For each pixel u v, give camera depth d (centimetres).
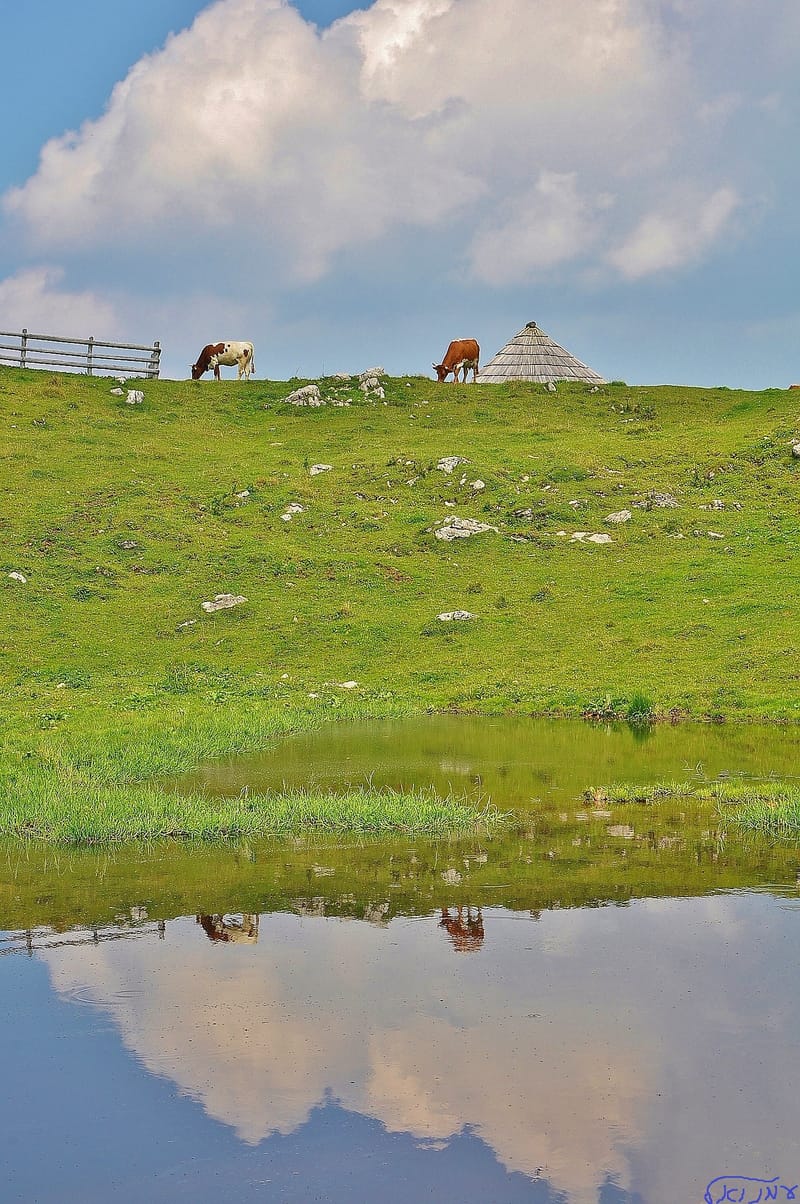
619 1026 842
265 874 1274
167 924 1095
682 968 958
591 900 1159
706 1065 780
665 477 4262
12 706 2541
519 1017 861
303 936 1054
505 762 2011
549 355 6200
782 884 1214
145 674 2919
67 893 1202
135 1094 753
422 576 3594
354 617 3294
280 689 2777
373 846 1413
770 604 3172
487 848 1395
